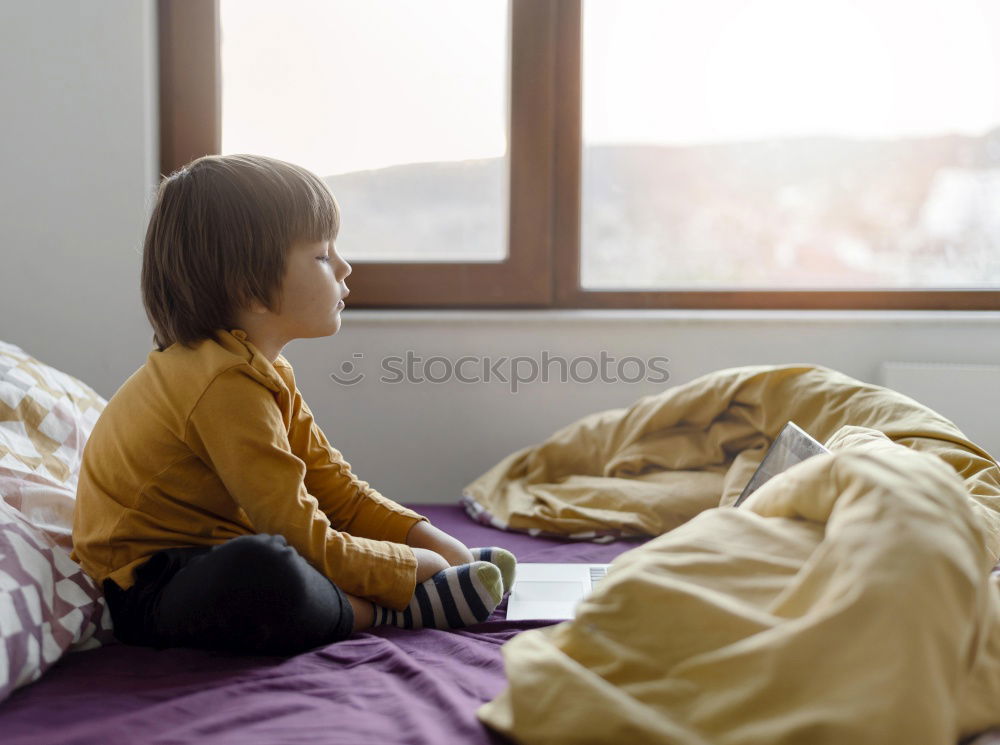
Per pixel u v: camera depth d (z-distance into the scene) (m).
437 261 2.14
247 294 1.12
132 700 0.84
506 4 2.12
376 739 0.73
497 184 2.15
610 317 2.06
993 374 1.97
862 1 2.15
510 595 1.21
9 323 2.06
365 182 2.15
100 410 1.51
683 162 2.18
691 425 1.75
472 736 0.73
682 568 0.79
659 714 0.69
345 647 0.96
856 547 0.70
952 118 2.17
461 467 2.11
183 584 0.96
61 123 2.04
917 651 0.63
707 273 2.21
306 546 1.04
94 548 1.08
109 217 2.05
